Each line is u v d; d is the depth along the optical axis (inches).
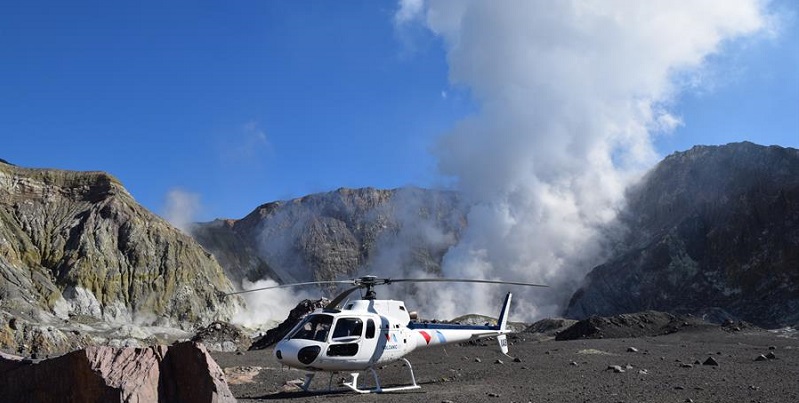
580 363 982.4
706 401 534.6
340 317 703.7
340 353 681.0
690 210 6181.1
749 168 5797.2
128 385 406.3
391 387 744.3
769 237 5113.2
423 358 1218.6
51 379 433.4
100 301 4106.8
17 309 3462.1
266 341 2150.6
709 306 5049.2
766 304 4658.0
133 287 4320.9
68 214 4594.0
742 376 729.0
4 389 446.3
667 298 5472.4
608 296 5856.3
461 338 873.5
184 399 425.4
